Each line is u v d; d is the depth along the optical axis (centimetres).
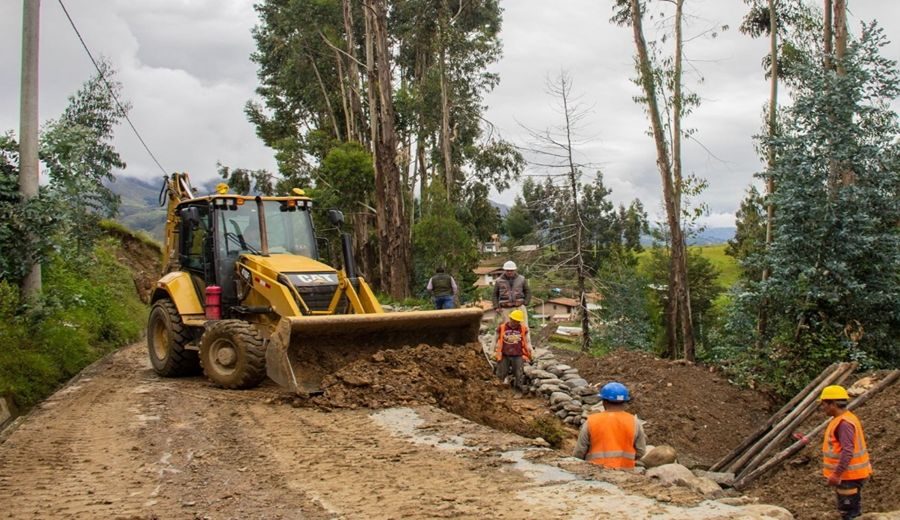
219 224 1202
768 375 1518
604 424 752
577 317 2667
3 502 602
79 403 1037
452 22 3966
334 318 1022
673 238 2270
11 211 1286
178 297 1225
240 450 770
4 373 1127
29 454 761
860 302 1537
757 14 2488
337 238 3769
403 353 1070
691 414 1346
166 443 803
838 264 1497
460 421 896
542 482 634
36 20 1333
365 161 3697
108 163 2039
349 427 867
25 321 1308
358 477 664
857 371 1473
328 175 3753
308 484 645
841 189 1539
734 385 1493
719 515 537
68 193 1527
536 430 1081
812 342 1537
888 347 1559
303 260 1192
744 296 1619
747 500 586
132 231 3111
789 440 1187
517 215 4928
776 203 1585
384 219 2769
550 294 2667
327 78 4319
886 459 966
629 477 648
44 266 1514
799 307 1579
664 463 887
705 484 719
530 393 1317
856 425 762
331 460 726
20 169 1322
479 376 1101
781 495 1020
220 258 1188
